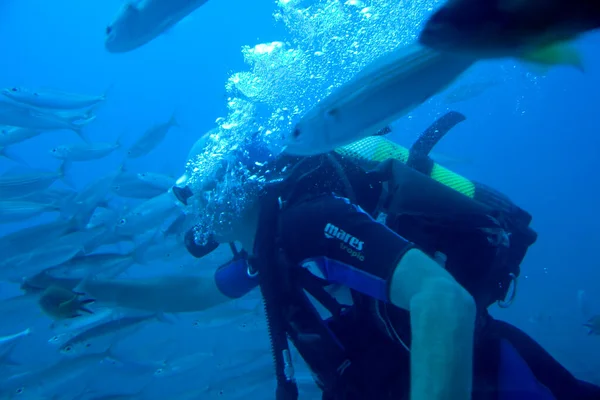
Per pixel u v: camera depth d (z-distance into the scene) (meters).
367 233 1.63
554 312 15.19
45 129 7.47
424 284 1.39
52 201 7.37
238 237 2.38
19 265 5.60
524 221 2.45
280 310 1.98
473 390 2.19
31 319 5.75
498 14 0.50
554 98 51.16
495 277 2.11
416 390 1.23
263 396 8.07
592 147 49.47
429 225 2.03
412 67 1.37
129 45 2.25
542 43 0.51
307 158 2.05
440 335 1.25
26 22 63.16
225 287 2.92
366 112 1.45
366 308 2.00
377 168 2.17
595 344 11.48
